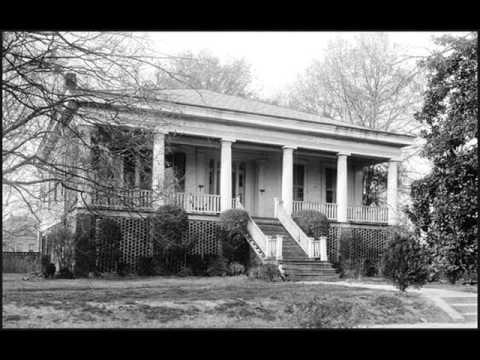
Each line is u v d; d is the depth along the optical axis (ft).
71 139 39.86
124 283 59.06
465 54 37.55
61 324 32.71
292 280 69.77
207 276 74.90
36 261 88.12
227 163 80.69
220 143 82.48
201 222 80.38
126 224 74.08
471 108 36.70
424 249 41.37
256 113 81.15
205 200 81.76
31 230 63.26
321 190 97.50
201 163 86.99
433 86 39.91
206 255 78.18
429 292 53.83
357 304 43.96
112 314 35.78
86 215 67.51
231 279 68.64
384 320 41.88
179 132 77.41
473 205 36.11
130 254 74.28
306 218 83.87
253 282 63.52
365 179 130.62
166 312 37.42
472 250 36.60
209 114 78.23
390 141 92.02
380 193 137.49
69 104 40.06
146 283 59.47
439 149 37.73
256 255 77.25
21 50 35.01
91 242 68.49
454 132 36.83
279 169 93.15
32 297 39.68
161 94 42.57
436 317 44.83
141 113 40.57
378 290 53.57
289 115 90.84
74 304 36.99
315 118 94.07
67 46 35.24
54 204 56.18
